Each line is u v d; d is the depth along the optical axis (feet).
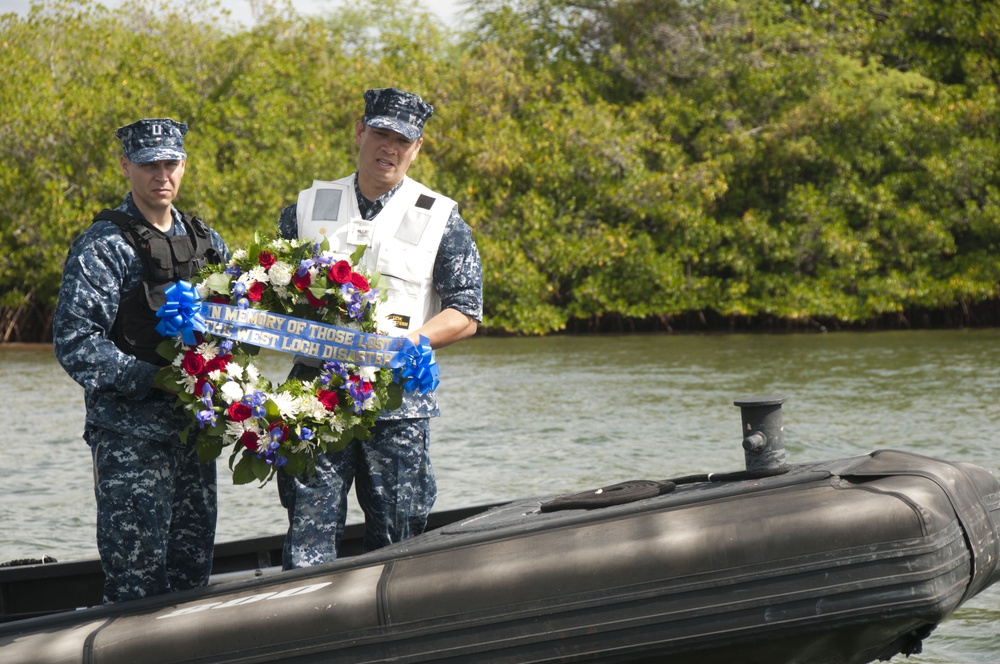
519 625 10.30
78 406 44.70
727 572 10.03
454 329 12.84
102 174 82.99
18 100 84.43
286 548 12.37
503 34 102.94
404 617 10.44
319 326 11.75
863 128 87.66
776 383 47.80
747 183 91.97
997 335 74.95
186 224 12.58
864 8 100.01
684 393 44.78
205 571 12.82
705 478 12.27
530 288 83.71
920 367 53.31
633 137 87.71
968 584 10.53
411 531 12.96
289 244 11.93
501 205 86.63
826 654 10.41
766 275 86.12
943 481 10.66
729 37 94.38
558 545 10.47
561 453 31.35
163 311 11.22
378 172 12.85
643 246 85.87
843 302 83.20
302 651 10.53
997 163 84.28
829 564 9.93
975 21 91.86
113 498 11.75
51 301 87.04
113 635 10.83
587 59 100.99
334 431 11.71
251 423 11.32
